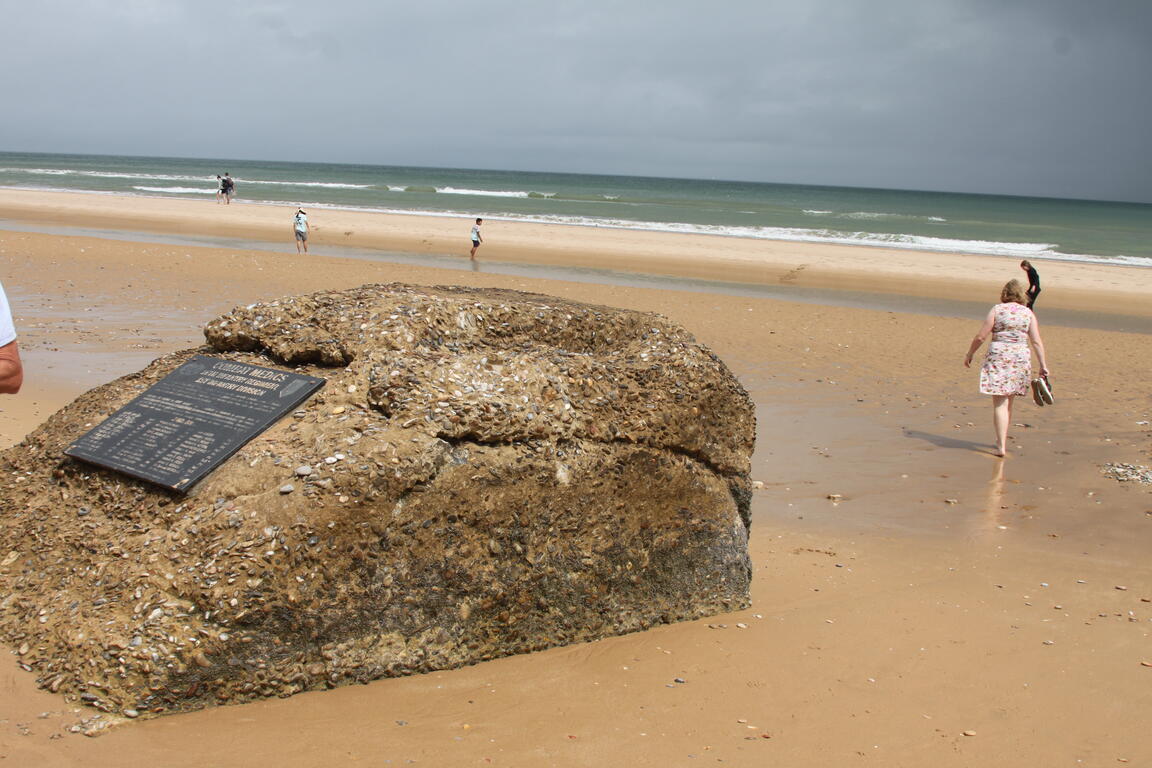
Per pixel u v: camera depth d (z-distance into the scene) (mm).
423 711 3832
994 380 9055
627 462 4680
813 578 5836
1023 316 9023
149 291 17656
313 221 36844
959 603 5496
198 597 3744
